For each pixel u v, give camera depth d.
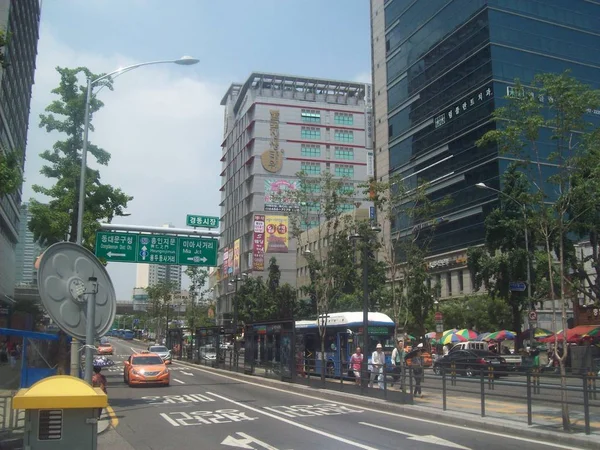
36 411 5.90
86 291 9.89
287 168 113.56
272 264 83.38
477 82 61.03
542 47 61.53
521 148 15.04
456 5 65.56
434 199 66.00
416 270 30.30
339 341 29.12
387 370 20.61
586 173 15.46
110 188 25.45
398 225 37.16
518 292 37.78
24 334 17.75
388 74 79.00
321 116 117.81
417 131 71.00
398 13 77.50
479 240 57.81
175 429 13.66
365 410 17.44
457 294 60.16
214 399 20.64
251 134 115.81
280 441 11.77
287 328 27.81
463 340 42.97
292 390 24.53
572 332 34.75
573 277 26.00
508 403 17.78
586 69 63.19
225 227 133.62
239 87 138.75
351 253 28.27
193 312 69.06
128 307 124.75
